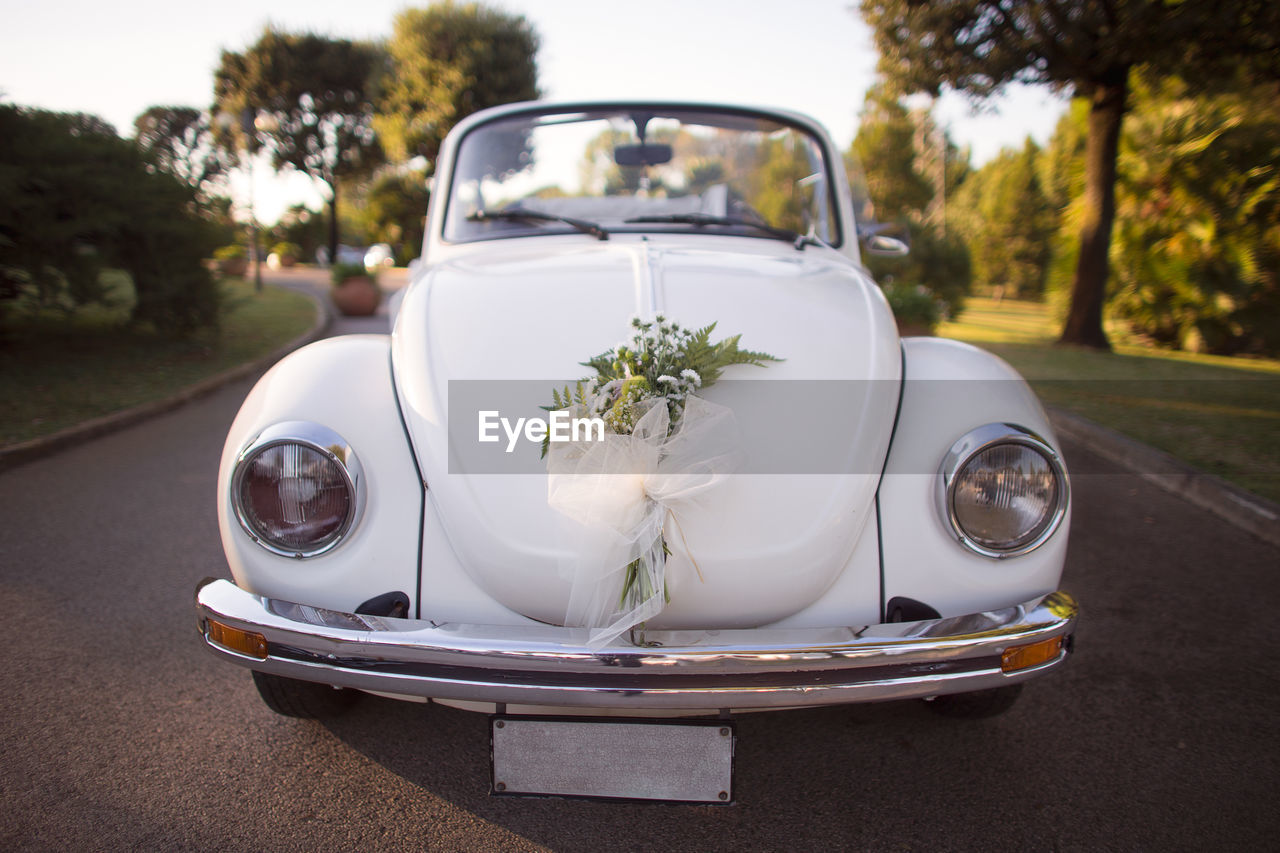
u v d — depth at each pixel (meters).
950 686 1.71
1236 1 8.40
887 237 3.62
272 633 1.71
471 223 3.11
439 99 26.72
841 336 2.11
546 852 1.92
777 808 2.08
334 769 2.20
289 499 1.81
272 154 35.59
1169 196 12.64
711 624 1.80
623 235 2.96
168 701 2.49
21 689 2.54
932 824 2.02
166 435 5.96
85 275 8.34
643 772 1.76
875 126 27.73
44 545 3.72
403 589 1.81
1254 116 11.62
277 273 30.89
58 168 8.29
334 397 1.93
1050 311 14.83
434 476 1.83
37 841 1.91
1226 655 2.86
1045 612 1.75
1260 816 2.05
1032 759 2.28
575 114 3.29
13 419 6.00
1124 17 9.21
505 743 1.77
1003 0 10.04
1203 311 12.48
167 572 3.43
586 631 1.64
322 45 34.81
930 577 1.84
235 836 1.94
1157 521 4.27
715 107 3.32
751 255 2.59
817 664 1.63
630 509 1.68
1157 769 2.23
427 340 2.04
